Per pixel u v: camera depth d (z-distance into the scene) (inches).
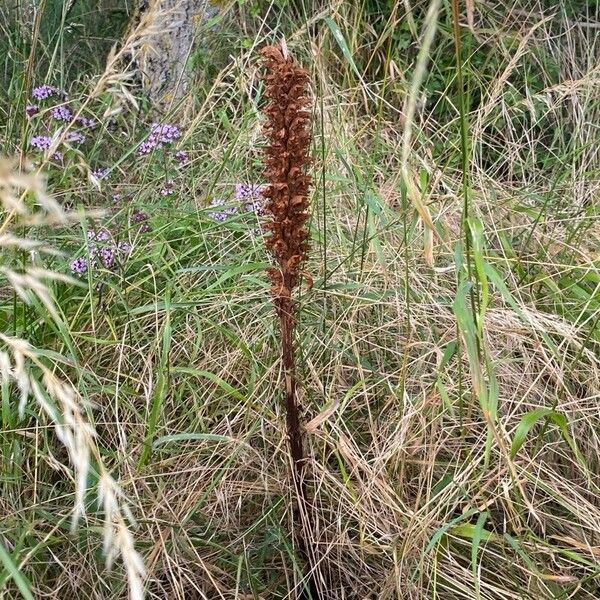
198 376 38.2
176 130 49.3
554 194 52.9
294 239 28.0
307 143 27.2
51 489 33.7
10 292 41.5
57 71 60.6
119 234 43.4
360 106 60.2
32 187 18.5
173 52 62.7
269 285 37.4
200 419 35.5
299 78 26.4
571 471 36.2
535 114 55.7
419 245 44.7
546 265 44.3
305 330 38.6
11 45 61.0
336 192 48.2
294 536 32.4
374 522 32.6
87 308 40.3
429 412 35.7
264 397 36.9
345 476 31.7
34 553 29.0
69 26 60.9
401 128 57.2
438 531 29.2
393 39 61.8
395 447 33.7
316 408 36.3
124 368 38.7
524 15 66.8
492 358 38.4
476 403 36.8
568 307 42.5
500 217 50.1
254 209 44.1
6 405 30.6
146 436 34.2
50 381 19.0
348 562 33.2
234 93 55.6
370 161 48.9
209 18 64.0
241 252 45.6
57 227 44.6
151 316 40.3
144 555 31.7
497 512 34.1
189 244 45.9
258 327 40.1
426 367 38.7
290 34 62.8
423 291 41.6
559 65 64.0
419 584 30.1
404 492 34.8
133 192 49.8
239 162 52.5
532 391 37.8
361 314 40.9
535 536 32.2
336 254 43.6
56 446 35.1
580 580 29.6
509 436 35.9
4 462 32.4
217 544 31.6
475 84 62.1
